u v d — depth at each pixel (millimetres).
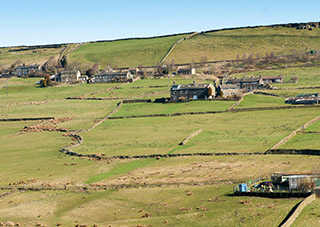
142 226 81000
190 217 83438
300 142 128250
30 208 95250
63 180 114312
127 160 129125
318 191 86812
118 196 99625
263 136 139625
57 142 156250
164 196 97375
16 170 126562
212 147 133250
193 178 107625
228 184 101250
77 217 89188
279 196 88312
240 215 81625
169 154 129500
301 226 73875
